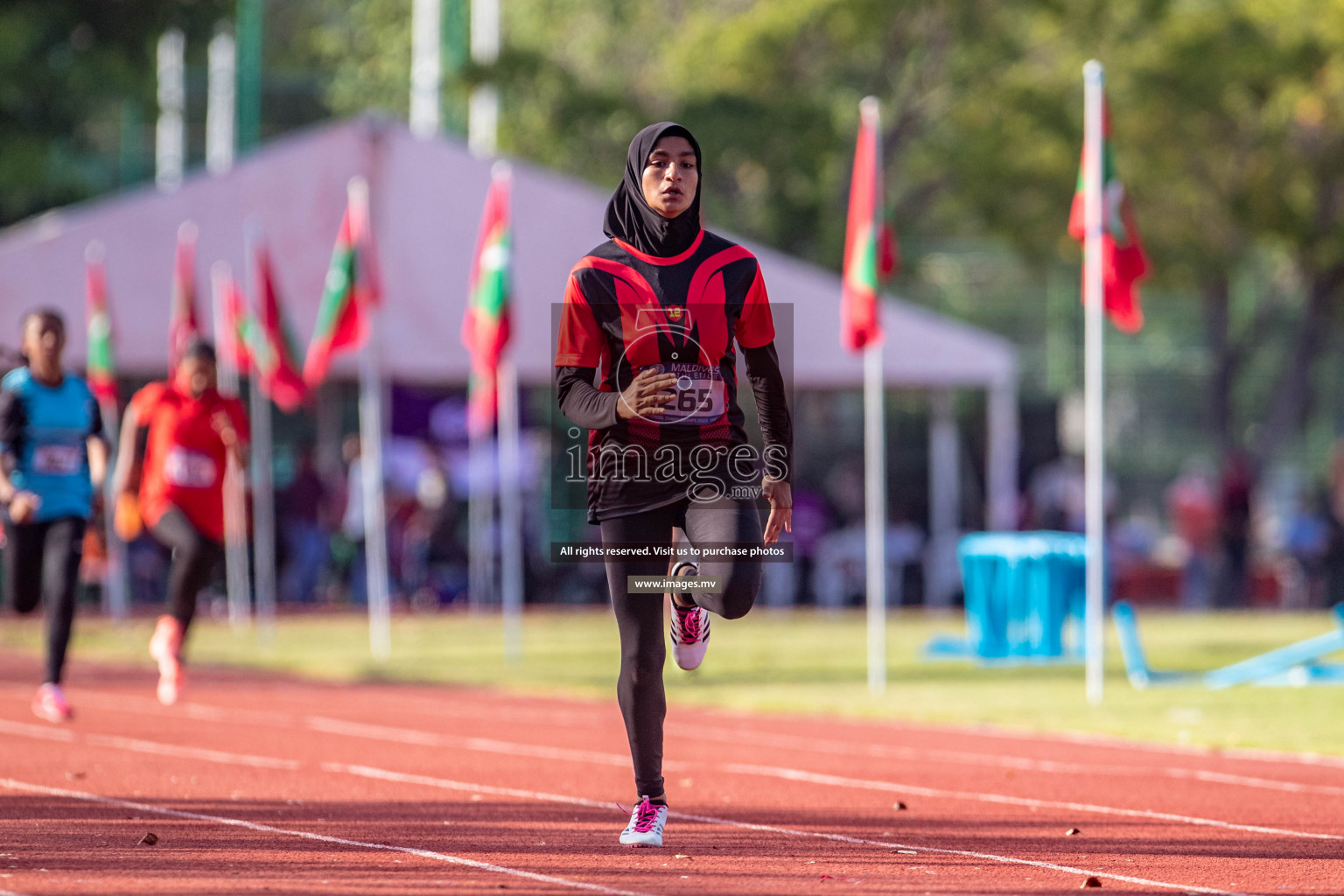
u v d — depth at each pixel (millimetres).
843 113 112625
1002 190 109625
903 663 53844
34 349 33125
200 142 120250
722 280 19922
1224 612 87188
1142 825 23266
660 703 20641
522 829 22500
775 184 110438
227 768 28781
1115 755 31625
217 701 41219
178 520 34969
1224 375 117312
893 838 22062
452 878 18766
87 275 77438
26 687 43812
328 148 81000
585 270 19891
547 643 61969
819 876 19156
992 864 20156
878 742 33781
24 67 97188
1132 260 43938
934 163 113812
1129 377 150750
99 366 67688
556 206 82250
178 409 35281
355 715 38406
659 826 20922
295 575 83000
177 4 102062
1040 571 53938
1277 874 19531
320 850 20656
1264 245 114500
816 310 81438
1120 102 106375
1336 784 27641
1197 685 46125
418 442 87688
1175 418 150875
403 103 139625
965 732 35625
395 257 81438
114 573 69312
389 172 81812
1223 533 93125
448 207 82125
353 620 74000
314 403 91938
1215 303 117250
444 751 31703
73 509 33750
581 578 85250
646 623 20266
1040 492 92750
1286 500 120375
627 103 108750
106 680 46250
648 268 19891
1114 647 59625
